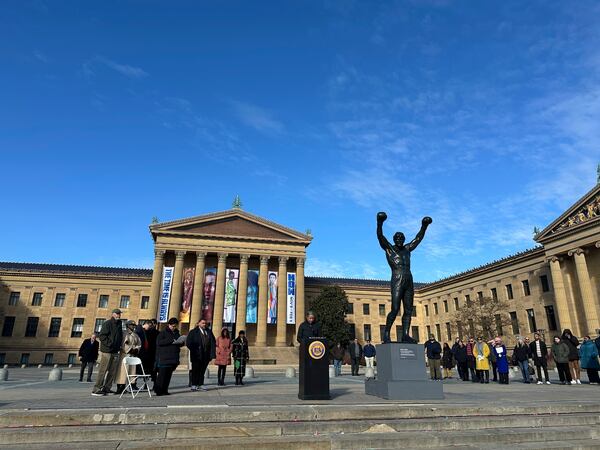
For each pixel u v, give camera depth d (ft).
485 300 181.78
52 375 71.92
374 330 239.50
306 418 27.78
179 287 187.93
